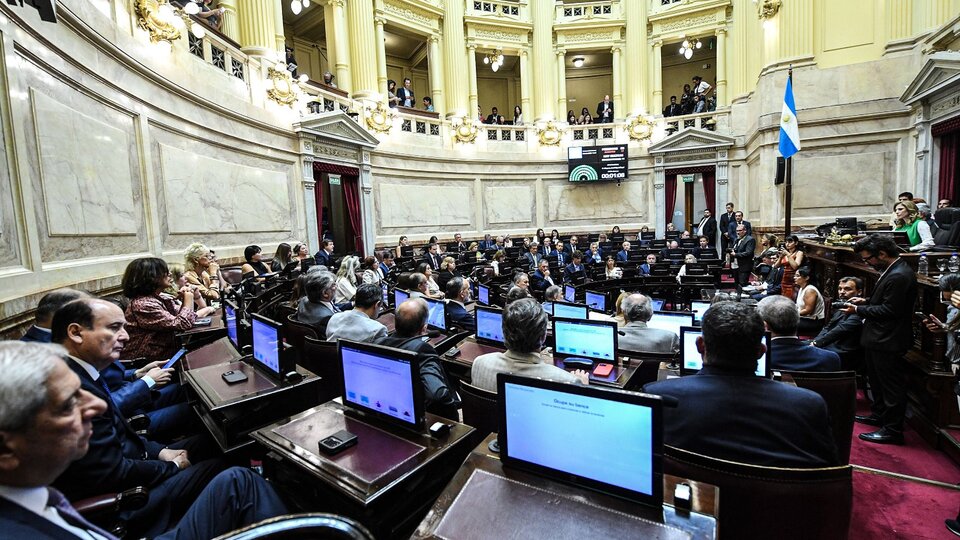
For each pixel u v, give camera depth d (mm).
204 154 6281
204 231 6195
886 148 9234
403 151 11641
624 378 2357
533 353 2021
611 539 992
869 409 3377
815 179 9852
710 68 15992
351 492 1279
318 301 3637
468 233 13367
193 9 5812
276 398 2092
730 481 1212
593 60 16250
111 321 1735
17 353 843
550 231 14258
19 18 3080
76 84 3832
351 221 10281
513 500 1130
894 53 8977
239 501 1466
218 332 3293
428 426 1640
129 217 4645
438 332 3619
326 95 9648
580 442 1148
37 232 3207
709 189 13227
